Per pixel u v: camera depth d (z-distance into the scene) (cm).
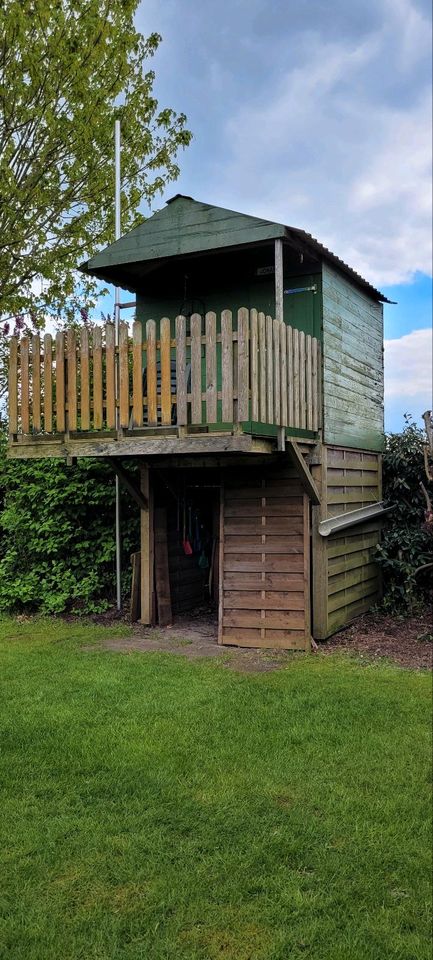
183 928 246
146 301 831
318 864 286
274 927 248
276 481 703
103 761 384
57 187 1074
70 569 892
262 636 685
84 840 302
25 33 948
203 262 768
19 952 234
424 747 409
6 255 1082
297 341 658
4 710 473
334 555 739
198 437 584
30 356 673
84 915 252
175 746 407
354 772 373
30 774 368
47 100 998
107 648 678
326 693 518
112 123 1081
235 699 500
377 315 938
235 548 709
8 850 294
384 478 947
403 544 867
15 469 920
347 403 794
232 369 566
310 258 717
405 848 298
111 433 637
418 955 234
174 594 855
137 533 880
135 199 1167
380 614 842
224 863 284
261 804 335
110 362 629
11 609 877
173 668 594
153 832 308
